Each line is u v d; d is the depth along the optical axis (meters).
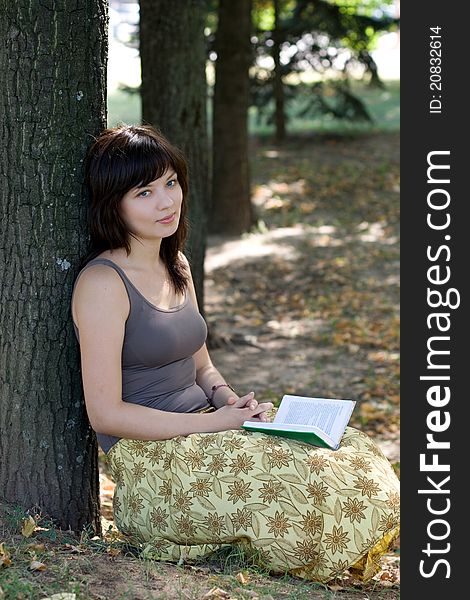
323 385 7.52
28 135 3.54
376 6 18.36
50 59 3.51
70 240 3.65
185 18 7.09
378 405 7.09
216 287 10.41
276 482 3.34
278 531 3.34
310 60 16.05
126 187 3.44
